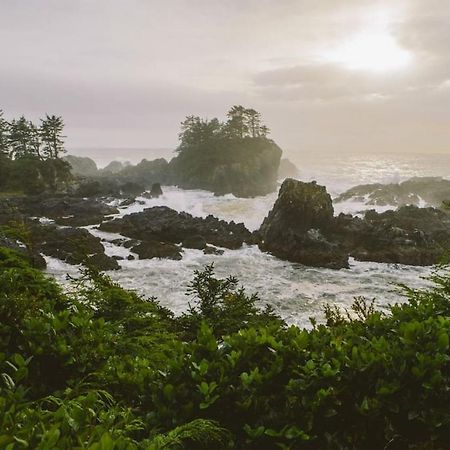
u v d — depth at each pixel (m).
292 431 3.55
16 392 3.43
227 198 85.38
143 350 5.55
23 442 2.54
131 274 31.88
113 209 57.72
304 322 23.36
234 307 9.59
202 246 40.56
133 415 3.55
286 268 35.19
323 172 181.25
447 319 4.73
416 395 3.91
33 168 77.75
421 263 35.97
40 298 5.94
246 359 4.27
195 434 3.28
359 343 4.70
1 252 6.75
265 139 118.31
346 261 35.88
